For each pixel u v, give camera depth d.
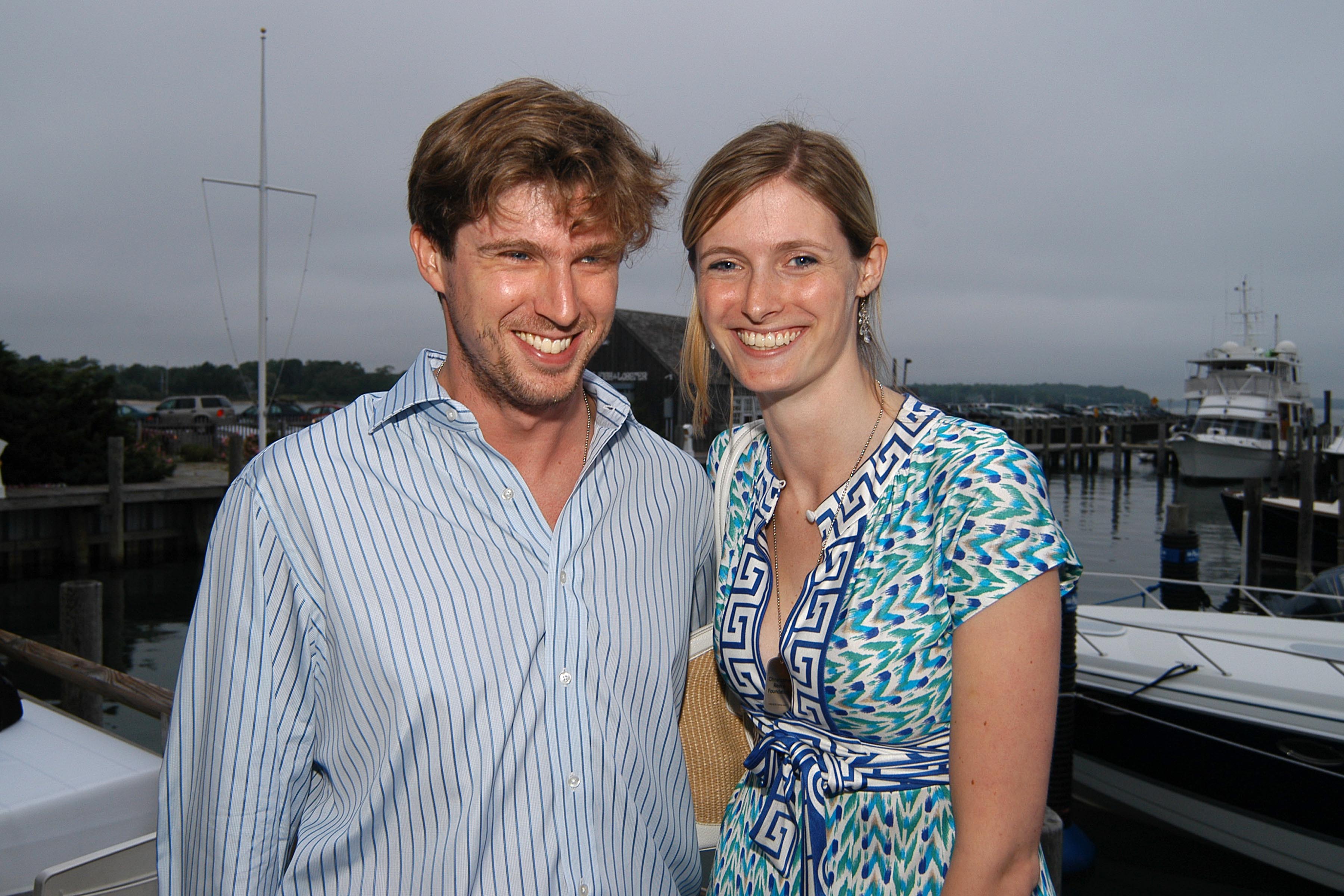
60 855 2.21
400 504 1.27
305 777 1.31
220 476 19.77
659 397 28.23
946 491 1.31
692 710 1.67
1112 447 35.25
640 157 1.41
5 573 14.65
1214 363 31.55
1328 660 4.84
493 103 1.30
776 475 1.60
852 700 1.36
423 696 1.22
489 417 1.38
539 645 1.30
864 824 1.39
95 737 2.61
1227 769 4.98
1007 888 1.20
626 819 1.35
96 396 18.17
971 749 1.21
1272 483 26.59
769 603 1.54
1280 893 4.88
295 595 1.26
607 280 1.36
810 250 1.43
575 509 1.38
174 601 13.84
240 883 1.23
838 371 1.47
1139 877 5.04
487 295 1.30
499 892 1.23
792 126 1.49
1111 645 5.84
